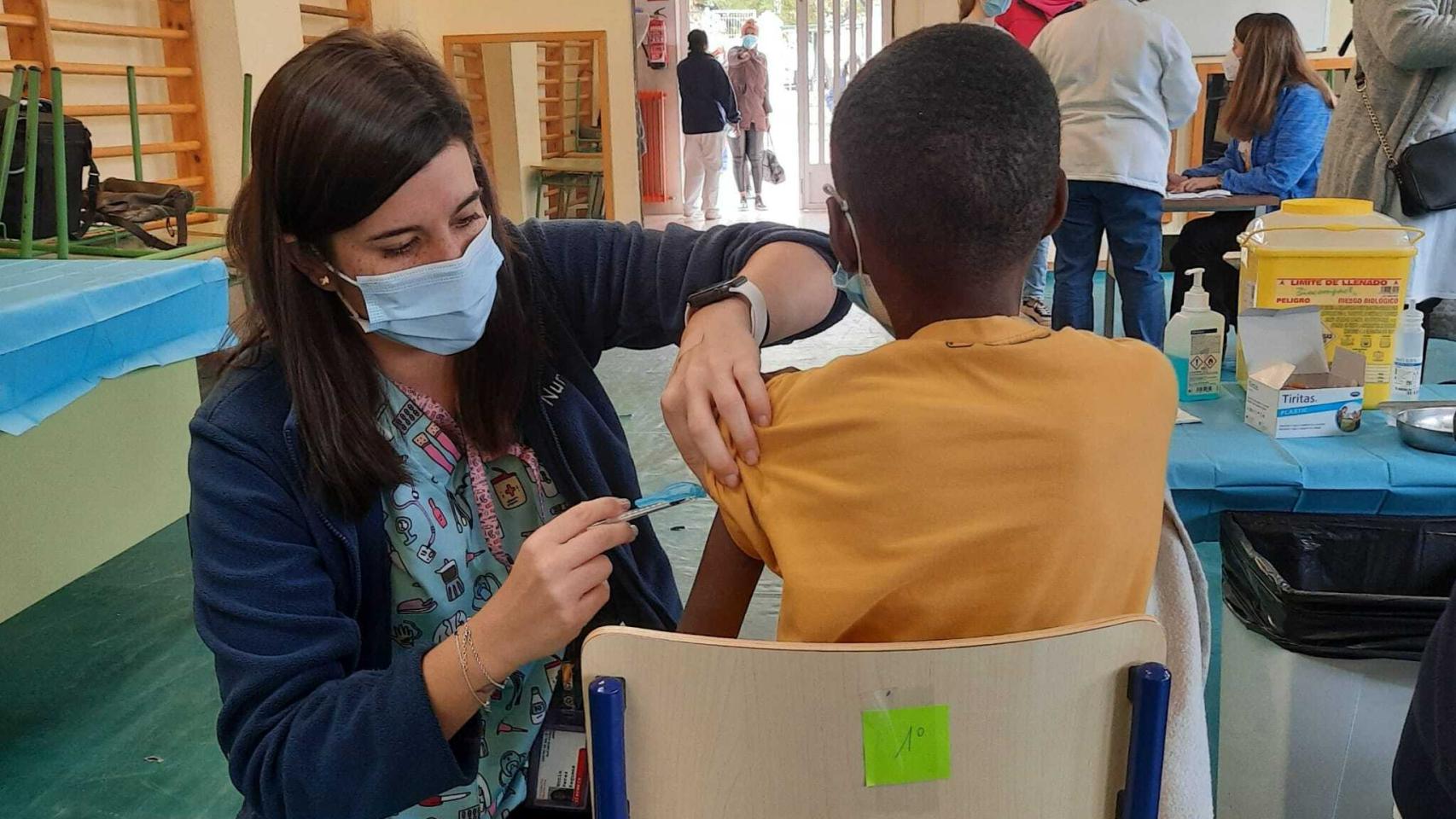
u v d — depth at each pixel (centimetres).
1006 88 74
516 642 76
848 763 66
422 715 76
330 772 76
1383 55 249
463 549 98
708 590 85
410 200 83
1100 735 69
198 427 87
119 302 178
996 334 76
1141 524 78
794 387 80
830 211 84
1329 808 129
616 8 592
